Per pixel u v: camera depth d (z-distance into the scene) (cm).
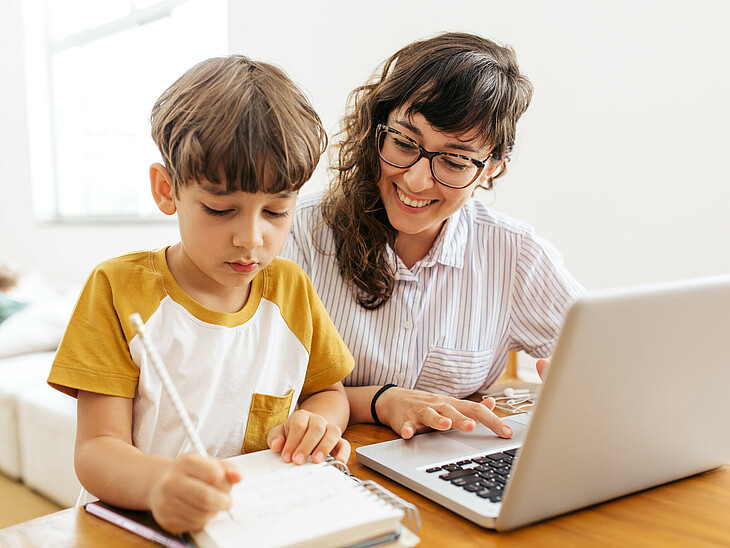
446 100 88
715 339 61
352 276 106
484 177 103
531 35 168
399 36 195
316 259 110
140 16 324
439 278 110
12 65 422
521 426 86
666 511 64
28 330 255
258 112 63
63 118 407
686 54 140
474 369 111
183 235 67
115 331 71
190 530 51
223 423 77
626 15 150
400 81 93
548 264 113
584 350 52
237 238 64
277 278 83
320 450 66
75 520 59
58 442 184
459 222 112
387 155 96
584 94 159
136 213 344
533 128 171
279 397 79
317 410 83
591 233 162
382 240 106
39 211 420
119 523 57
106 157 367
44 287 351
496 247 113
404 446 77
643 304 54
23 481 206
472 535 57
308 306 85
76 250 382
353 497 56
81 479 63
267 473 62
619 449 60
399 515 53
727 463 73
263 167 62
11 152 437
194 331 74
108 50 355
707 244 140
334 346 89
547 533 58
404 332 108
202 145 61
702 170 140
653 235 150
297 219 114
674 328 57
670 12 142
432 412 82
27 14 405
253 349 79
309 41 226
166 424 73
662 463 66
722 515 63
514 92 95
